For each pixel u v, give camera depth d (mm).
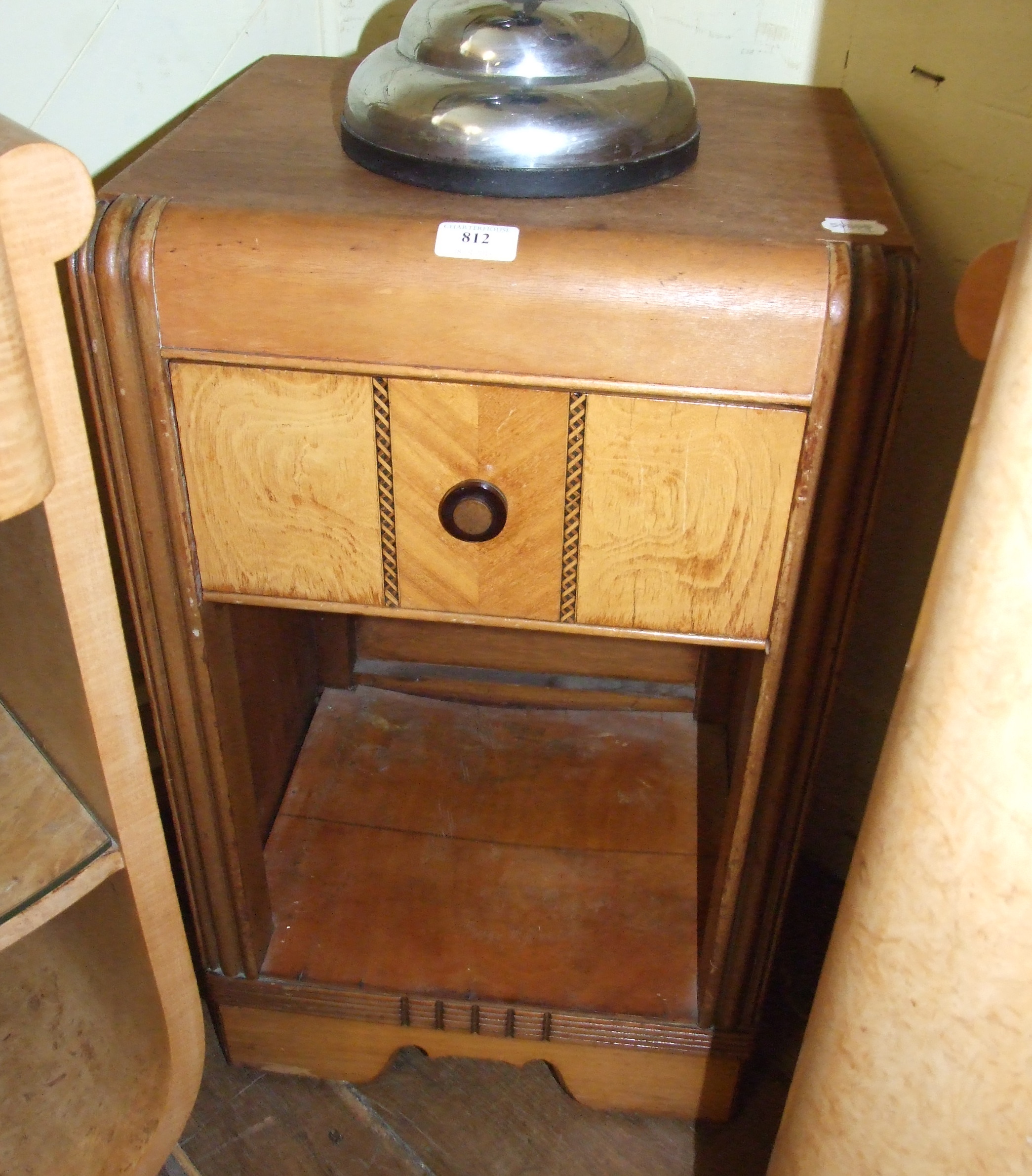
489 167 647
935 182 886
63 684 632
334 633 1131
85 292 614
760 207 654
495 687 1163
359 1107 949
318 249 602
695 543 658
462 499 648
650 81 710
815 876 1155
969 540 394
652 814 1042
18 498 493
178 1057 774
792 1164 593
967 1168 498
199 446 658
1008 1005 443
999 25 805
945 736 420
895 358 590
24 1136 771
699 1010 862
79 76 878
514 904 951
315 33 1034
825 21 913
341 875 971
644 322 593
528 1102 958
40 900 636
